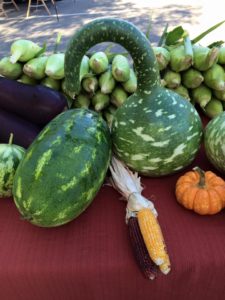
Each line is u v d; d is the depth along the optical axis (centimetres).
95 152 39
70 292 38
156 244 35
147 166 44
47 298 38
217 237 38
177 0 297
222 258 36
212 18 243
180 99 45
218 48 56
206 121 62
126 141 43
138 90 43
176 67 57
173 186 47
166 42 61
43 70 55
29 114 52
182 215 42
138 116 43
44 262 36
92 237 39
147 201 41
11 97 51
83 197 37
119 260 36
